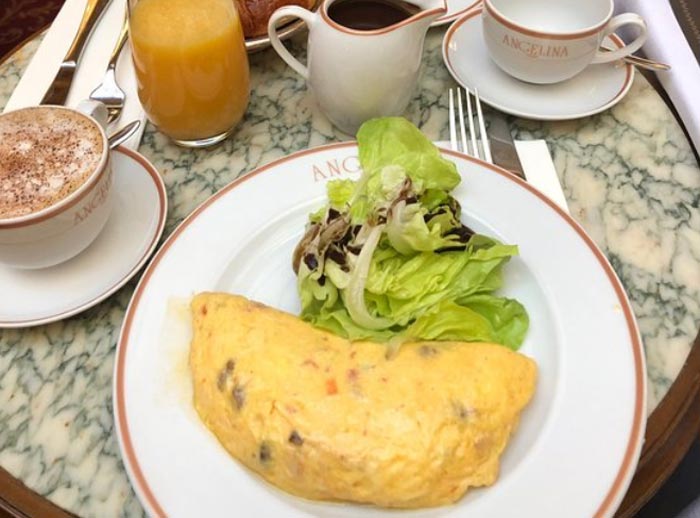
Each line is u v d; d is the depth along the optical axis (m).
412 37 0.36
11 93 0.44
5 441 0.28
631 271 0.33
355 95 0.37
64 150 0.32
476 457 0.25
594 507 0.24
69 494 0.27
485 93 0.42
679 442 0.28
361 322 0.29
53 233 0.30
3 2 0.85
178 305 0.31
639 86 0.43
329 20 0.36
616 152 0.39
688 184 0.37
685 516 0.42
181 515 0.24
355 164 0.36
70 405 0.29
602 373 0.28
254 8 0.42
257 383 0.26
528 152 0.38
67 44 0.45
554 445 0.26
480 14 0.46
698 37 0.43
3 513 0.26
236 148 0.40
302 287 0.31
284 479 0.25
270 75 0.44
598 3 0.42
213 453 0.26
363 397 0.26
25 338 0.32
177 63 0.35
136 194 0.36
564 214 0.33
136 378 0.28
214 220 0.34
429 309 0.29
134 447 0.26
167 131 0.39
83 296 0.32
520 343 0.30
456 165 0.35
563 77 0.40
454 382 0.26
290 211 0.34
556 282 0.31
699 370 0.29
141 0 0.35
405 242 0.30
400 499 0.24
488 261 0.31
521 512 0.24
